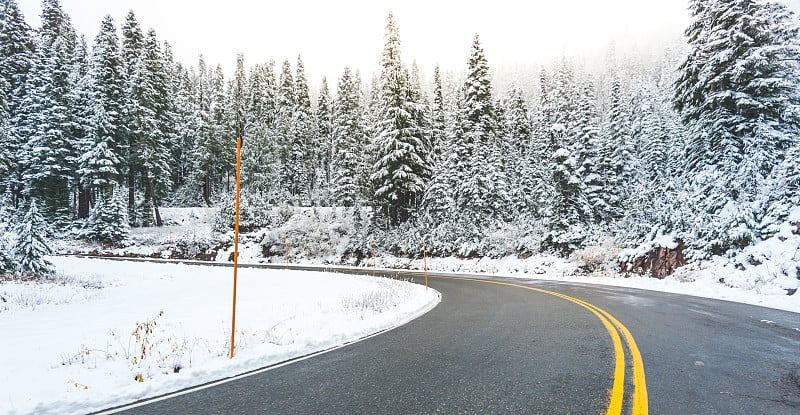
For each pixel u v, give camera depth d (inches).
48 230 1469.0
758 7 708.0
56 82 1544.0
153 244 1576.0
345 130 1731.1
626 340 255.8
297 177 2110.0
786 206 597.0
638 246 825.5
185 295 590.6
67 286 669.3
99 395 183.2
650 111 1644.9
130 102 1551.4
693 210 740.0
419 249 1285.7
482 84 1375.5
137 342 282.4
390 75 1264.8
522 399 160.4
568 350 235.3
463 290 625.0
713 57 735.1
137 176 1807.3
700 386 168.9
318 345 283.6
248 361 238.8
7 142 1395.2
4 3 1592.0
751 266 564.7
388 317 382.6
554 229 1101.1
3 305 478.3
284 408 163.2
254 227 1724.9
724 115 735.7
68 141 1539.1
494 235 1175.0
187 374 212.7
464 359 226.1
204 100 2524.6
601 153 1248.8
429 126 1573.6
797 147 622.5
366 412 154.3
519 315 373.1
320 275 907.4
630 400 154.3
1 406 169.5
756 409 144.2
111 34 1537.9
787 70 706.8
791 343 244.1
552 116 1600.6
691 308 392.2
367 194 1454.2
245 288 674.8
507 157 1505.9
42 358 246.1
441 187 1291.8
